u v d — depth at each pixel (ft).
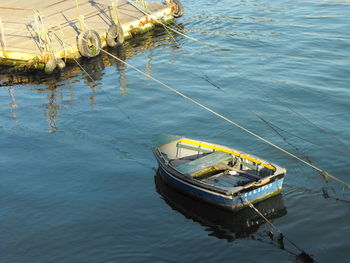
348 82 111.55
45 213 72.90
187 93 111.34
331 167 79.66
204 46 140.56
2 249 65.57
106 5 163.02
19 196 77.51
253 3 177.99
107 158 86.89
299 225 66.69
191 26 158.61
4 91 120.16
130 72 126.62
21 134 97.60
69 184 79.97
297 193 73.15
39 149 91.56
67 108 108.17
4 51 131.34
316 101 103.24
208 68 125.18
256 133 92.12
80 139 94.38
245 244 63.87
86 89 118.21
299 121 95.55
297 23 154.10
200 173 77.36
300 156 83.30
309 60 125.59
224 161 77.36
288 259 60.90
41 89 120.06
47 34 131.95
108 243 65.72
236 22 159.02
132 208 72.79
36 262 62.95
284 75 117.50
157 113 102.99
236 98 107.34
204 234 66.18
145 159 86.12
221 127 95.35
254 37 144.36
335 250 61.98
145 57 136.26
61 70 130.41
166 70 125.90
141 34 154.81
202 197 71.67
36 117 104.83
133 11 159.02
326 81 112.68
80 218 71.15
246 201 69.00
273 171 71.56
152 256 62.85
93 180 80.64
